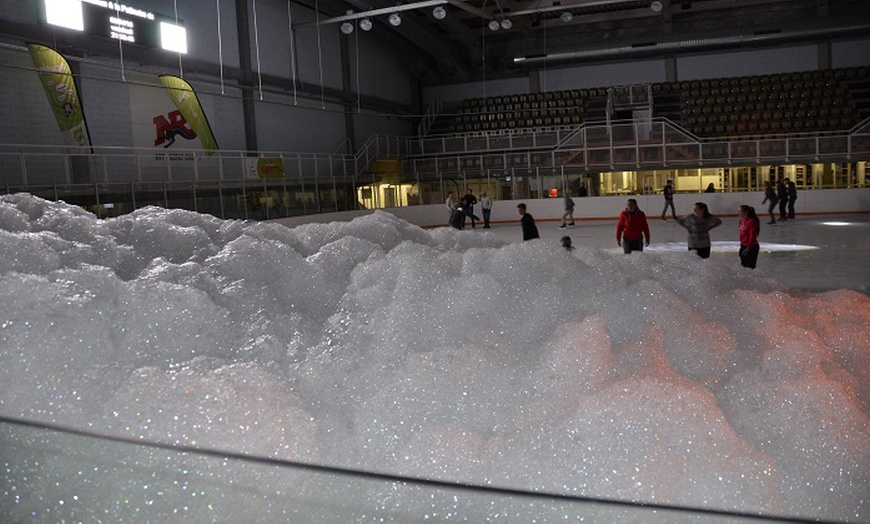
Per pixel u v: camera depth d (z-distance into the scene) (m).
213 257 1.66
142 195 16.36
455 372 1.27
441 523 0.98
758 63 33.69
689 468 1.09
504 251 1.72
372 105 33.84
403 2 28.94
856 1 32.50
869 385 1.36
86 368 1.21
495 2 31.66
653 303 1.51
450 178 29.97
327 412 1.23
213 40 23.58
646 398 1.16
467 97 37.75
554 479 1.09
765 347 1.44
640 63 35.16
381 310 1.47
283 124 27.64
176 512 1.04
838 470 1.12
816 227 20.78
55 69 15.88
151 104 20.42
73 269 1.46
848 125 29.31
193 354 1.32
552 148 29.11
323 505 1.01
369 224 2.17
